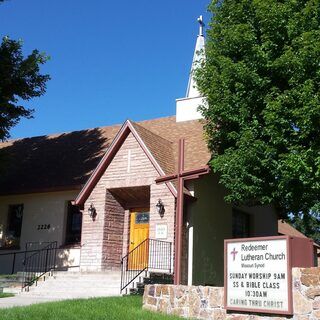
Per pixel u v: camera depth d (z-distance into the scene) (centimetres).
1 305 1316
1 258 2277
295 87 1411
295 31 1429
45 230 2211
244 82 1504
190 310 1170
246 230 2209
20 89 2077
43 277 1820
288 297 1008
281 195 1491
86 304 1230
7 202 2359
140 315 1116
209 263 1806
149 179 1798
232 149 1555
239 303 1088
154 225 1741
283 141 1406
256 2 1490
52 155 2541
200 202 1800
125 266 1788
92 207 1884
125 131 1892
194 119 2255
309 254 1064
